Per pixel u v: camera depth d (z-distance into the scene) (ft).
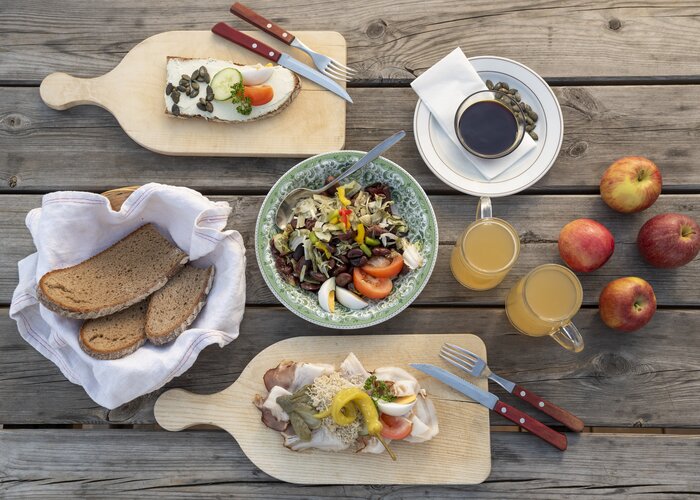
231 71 2.71
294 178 2.63
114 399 2.52
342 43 2.88
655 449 2.68
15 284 2.81
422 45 2.93
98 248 2.70
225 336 2.53
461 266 2.63
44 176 2.86
